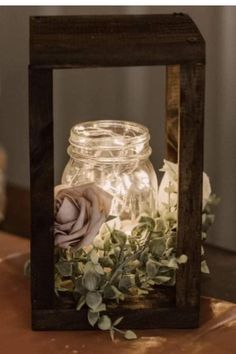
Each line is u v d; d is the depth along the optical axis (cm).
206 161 116
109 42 61
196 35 62
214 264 79
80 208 63
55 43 61
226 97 112
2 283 74
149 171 71
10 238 82
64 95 122
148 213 70
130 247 68
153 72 116
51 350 65
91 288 65
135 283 68
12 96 125
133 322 68
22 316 70
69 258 68
